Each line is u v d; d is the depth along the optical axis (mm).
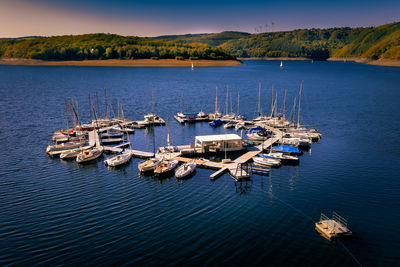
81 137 85438
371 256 36594
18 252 36969
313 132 91875
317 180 59688
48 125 103125
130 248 37938
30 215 45906
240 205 49750
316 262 35562
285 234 41219
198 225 43469
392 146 81062
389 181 58594
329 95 175875
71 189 55750
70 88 196750
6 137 88625
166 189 56219
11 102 145250
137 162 71000
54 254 36656
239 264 35094
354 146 81250
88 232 41406
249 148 80938
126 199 51906
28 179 60094
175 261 35531
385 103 147375
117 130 95750
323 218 45406
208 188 56812
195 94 180125
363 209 47969
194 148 77500
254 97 171750
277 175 62625
